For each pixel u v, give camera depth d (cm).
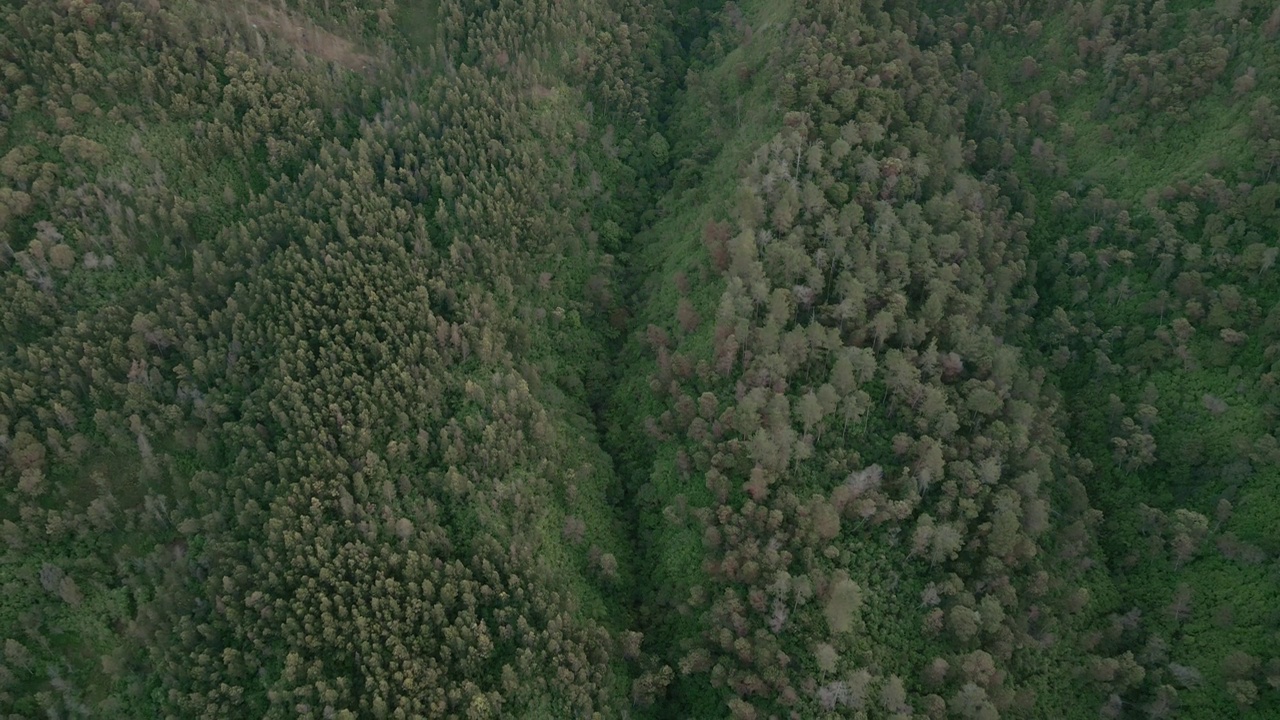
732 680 10388
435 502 11512
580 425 13338
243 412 11538
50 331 11731
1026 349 14188
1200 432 13038
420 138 14175
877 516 11219
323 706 9700
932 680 10488
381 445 11781
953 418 11744
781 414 11431
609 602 11869
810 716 10050
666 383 13075
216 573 10588
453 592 10638
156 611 10475
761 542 11100
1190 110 14912
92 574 10744
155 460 11319
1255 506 12188
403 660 9994
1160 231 14150
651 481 12662
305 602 10281
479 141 14475
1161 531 12675
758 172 13688
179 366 11694
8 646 10038
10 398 11038
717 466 11681
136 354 11681
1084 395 14062
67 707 10112
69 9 12781
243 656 10156
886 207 13138
